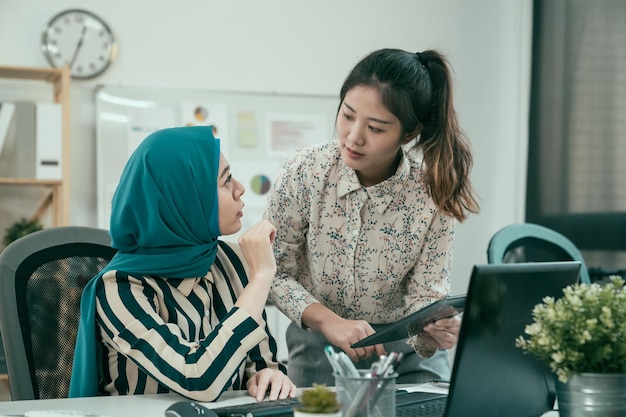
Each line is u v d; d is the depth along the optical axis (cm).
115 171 382
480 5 441
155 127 389
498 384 123
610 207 366
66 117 354
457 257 434
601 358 114
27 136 350
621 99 362
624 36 360
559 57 401
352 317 197
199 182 152
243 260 172
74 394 150
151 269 150
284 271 195
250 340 144
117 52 388
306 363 201
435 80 173
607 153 369
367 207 185
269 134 405
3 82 371
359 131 165
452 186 176
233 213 157
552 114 404
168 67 394
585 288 118
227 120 399
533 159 415
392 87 162
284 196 185
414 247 187
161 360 139
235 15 405
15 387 156
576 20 391
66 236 175
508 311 122
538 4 415
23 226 355
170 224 151
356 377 109
